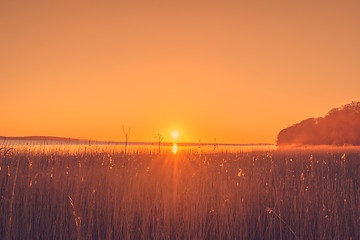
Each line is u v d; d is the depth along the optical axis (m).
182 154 12.67
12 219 3.65
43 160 7.17
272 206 4.45
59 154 9.72
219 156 10.98
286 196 4.72
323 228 3.69
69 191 4.39
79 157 9.45
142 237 3.49
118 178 5.30
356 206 4.21
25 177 4.73
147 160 9.96
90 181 5.07
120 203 4.18
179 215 4.00
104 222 3.85
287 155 11.99
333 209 4.10
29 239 3.47
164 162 9.61
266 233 3.71
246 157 10.40
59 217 3.87
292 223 3.93
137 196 4.44
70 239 3.42
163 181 5.48
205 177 5.50
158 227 3.60
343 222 3.92
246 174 5.73
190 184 4.91
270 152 13.58
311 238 3.60
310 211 4.20
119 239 3.54
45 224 3.76
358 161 9.34
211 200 4.33
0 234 3.50
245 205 4.12
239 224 3.89
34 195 4.22
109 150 12.16
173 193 4.47
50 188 4.58
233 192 4.54
